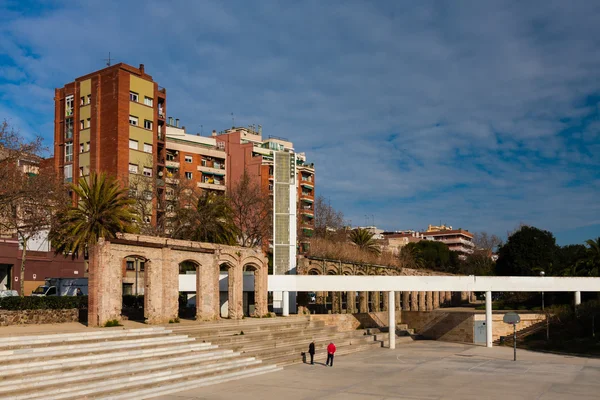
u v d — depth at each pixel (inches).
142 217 2687.0
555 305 2561.5
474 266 4744.1
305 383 1302.9
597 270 2677.2
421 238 7342.5
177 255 1700.3
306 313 2391.7
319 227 3914.9
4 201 1772.9
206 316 1791.3
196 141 4594.0
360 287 2162.9
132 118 3432.6
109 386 1064.2
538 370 1537.9
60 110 3580.2
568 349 1975.9
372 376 1418.6
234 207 3253.0
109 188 2240.4
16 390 932.6
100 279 1451.8
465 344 2288.4
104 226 2206.0
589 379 1378.0
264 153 4943.4
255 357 1533.0
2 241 2534.5
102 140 3356.3
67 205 2144.4
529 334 2257.6
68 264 2923.2
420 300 3361.2
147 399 1080.2
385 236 7234.3
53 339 1179.9
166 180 3218.5
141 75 3535.9
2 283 2623.0
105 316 1455.5
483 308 2994.6
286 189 2539.4
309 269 2506.2
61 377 1029.8
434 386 1275.8
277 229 2500.0
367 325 2532.0
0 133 1717.5
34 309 1507.1
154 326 1523.1
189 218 2566.4
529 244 3083.2
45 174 1990.7
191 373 1262.3
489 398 1137.4
